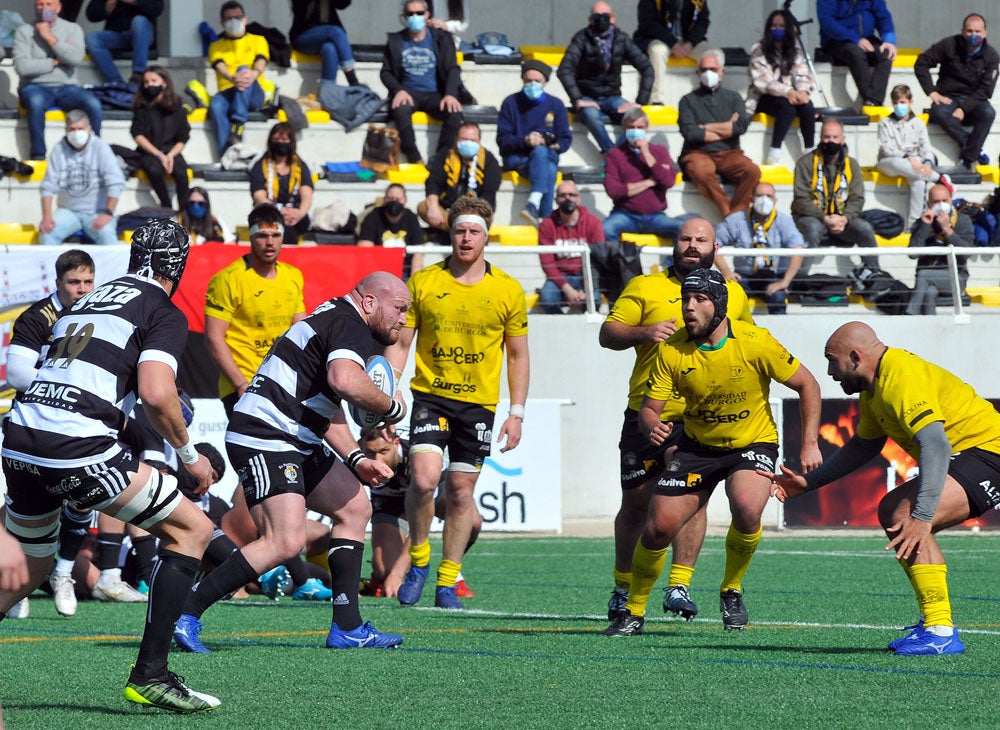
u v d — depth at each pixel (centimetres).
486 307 2875
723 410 2325
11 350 2502
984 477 2020
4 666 2006
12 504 1616
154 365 1599
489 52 6662
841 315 5341
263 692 1756
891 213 6062
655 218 5756
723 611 2506
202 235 5403
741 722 1531
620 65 6341
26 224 5622
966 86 6550
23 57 5797
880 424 2072
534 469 4881
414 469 2869
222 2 7162
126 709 1641
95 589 3064
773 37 6316
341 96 6144
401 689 1778
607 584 3447
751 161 5981
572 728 1501
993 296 5841
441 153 5591
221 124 5938
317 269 4928
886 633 2409
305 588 3123
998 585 3306
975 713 1576
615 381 5281
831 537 4816
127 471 1597
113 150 5581
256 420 2058
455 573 2945
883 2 6738
